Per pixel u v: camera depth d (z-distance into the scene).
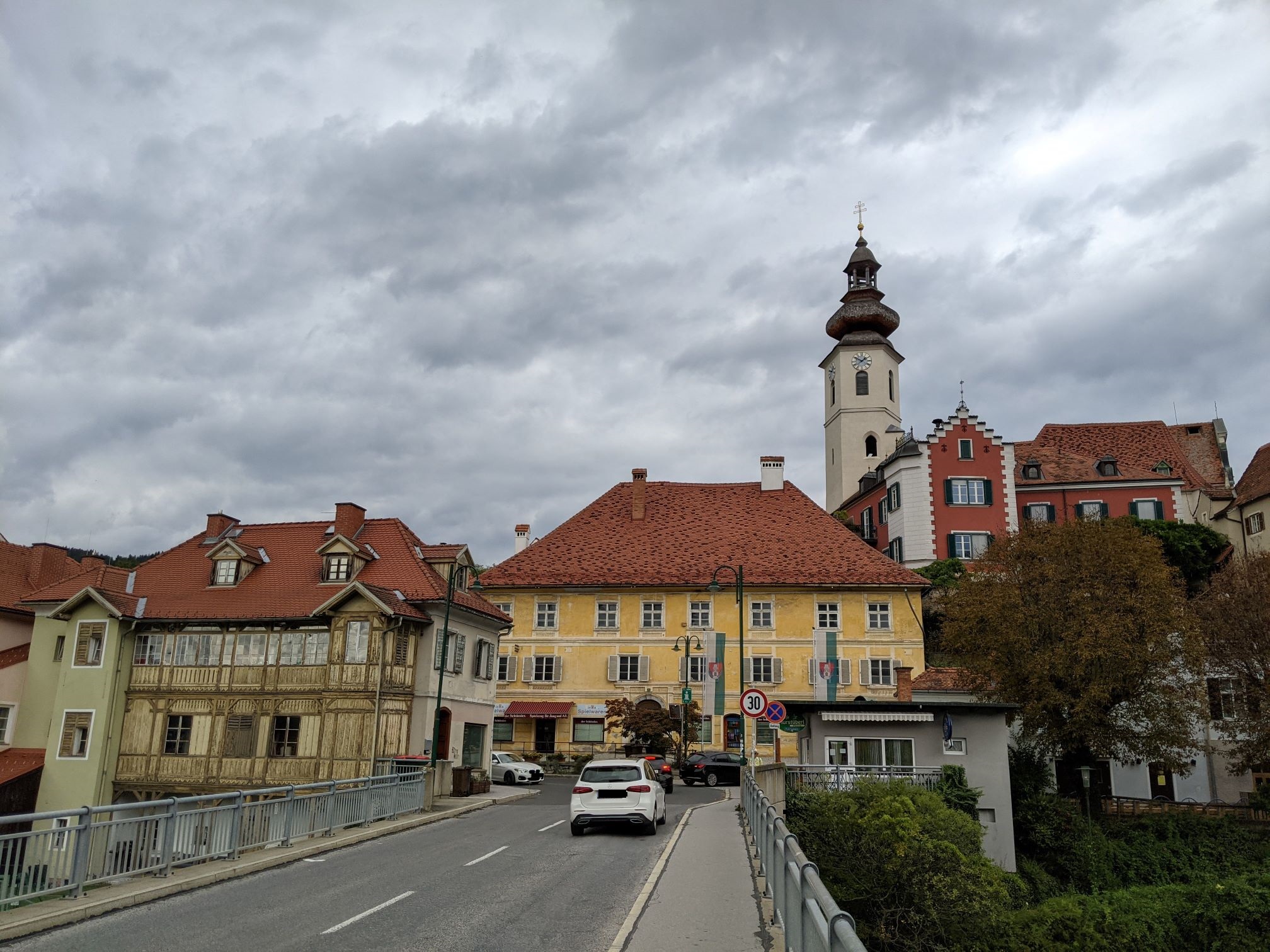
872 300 83.88
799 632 56.66
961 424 65.69
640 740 52.66
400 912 13.88
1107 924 29.14
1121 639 37.19
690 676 56.47
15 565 49.50
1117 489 65.88
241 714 39.75
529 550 61.84
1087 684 38.22
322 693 38.81
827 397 86.88
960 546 63.75
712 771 46.72
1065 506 66.06
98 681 40.78
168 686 40.91
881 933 24.16
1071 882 35.19
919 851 25.12
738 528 62.41
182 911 13.66
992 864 26.89
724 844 22.03
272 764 38.81
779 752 35.28
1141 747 38.38
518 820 28.11
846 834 26.28
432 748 33.47
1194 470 70.56
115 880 14.73
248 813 18.67
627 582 58.12
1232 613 43.00
